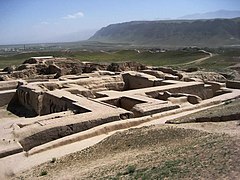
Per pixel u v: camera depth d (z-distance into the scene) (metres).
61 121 20.86
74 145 18.33
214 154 11.32
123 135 18.12
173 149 13.89
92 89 36.75
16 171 15.11
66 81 36.72
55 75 46.06
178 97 28.66
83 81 36.81
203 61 90.12
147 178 10.43
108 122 21.94
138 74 41.41
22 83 38.62
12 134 19.12
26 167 15.50
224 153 11.18
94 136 19.84
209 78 45.81
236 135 14.03
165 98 30.33
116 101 28.69
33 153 17.23
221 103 28.02
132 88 40.75
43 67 49.97
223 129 17.16
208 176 9.56
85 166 14.29
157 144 15.89
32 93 32.09
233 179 9.09
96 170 13.06
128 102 28.22
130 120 22.08
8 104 36.00
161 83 37.03
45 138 19.45
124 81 41.53
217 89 36.84
